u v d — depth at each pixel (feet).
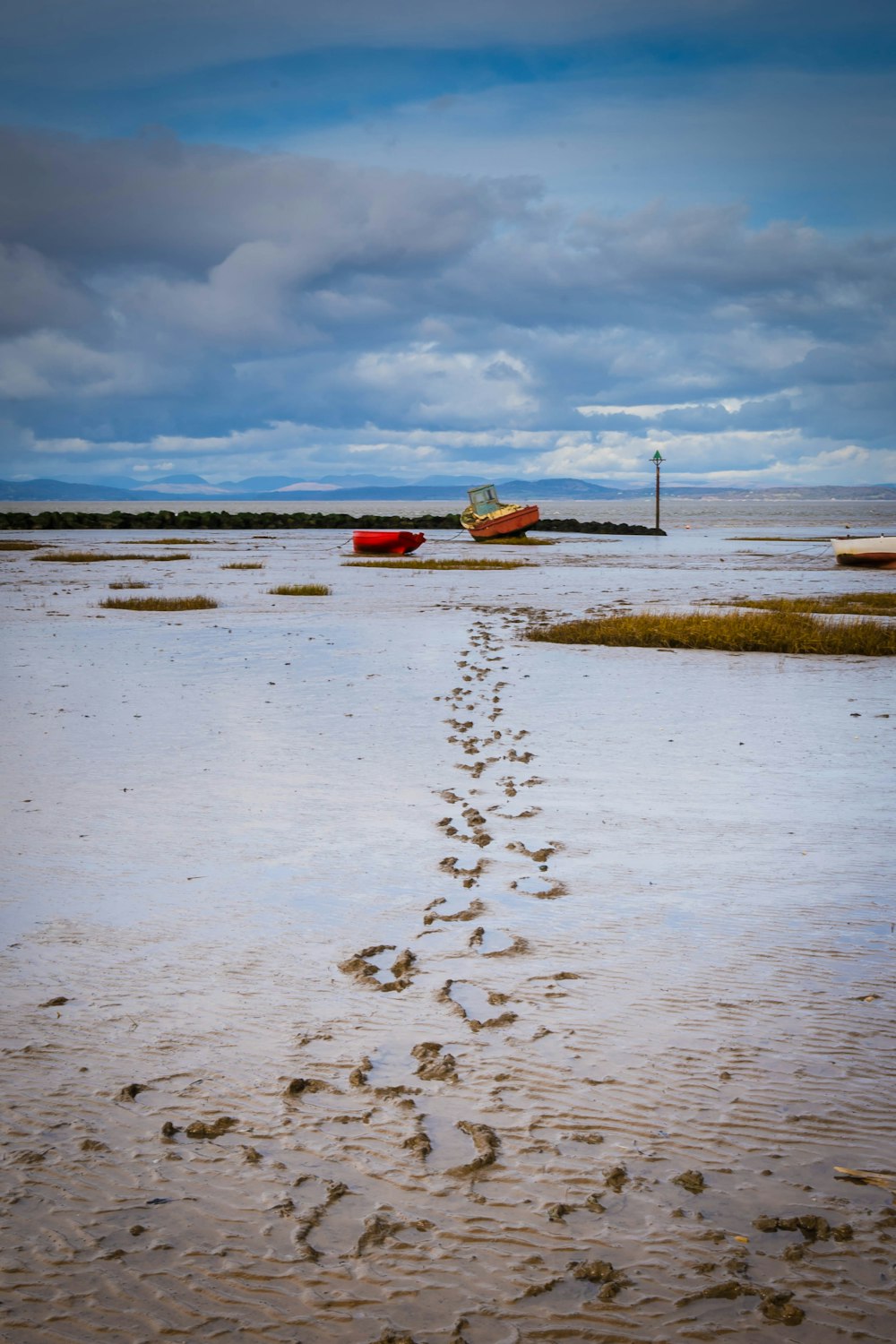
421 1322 9.32
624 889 20.88
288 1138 12.19
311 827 25.14
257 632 65.82
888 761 32.27
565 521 274.98
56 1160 11.76
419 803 27.37
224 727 37.22
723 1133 12.21
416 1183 11.33
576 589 101.91
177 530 267.80
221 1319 9.38
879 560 133.08
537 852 23.17
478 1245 10.34
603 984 16.39
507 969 16.99
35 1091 13.26
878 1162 11.69
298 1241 10.40
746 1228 10.55
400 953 17.72
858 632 60.49
